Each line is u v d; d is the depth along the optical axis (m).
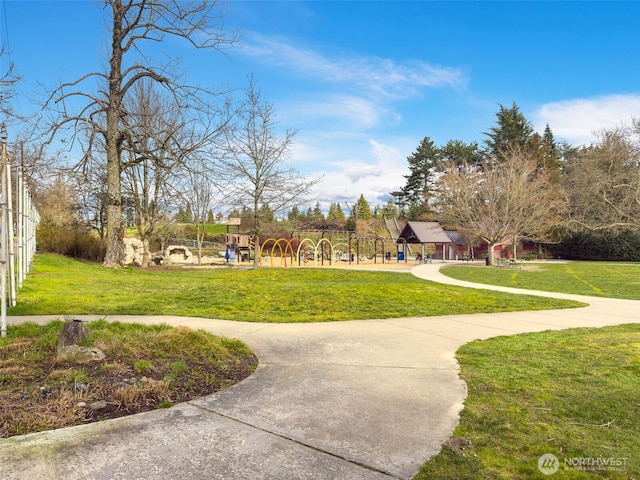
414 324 8.09
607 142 35.06
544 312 10.23
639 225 31.70
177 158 17.78
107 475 2.58
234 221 36.44
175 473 2.62
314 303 10.16
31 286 10.84
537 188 35.47
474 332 7.41
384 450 2.98
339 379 4.64
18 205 10.05
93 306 8.81
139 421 3.41
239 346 5.78
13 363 4.53
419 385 4.46
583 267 30.56
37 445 2.95
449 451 2.98
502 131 57.50
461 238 46.75
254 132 22.70
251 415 3.59
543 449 3.02
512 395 4.17
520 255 45.81
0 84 12.18
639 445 3.13
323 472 2.67
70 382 4.06
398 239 43.78
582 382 4.58
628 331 7.77
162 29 18.23
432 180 66.50
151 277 15.91
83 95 17.77
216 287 12.67
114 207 18.67
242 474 2.63
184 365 4.71
